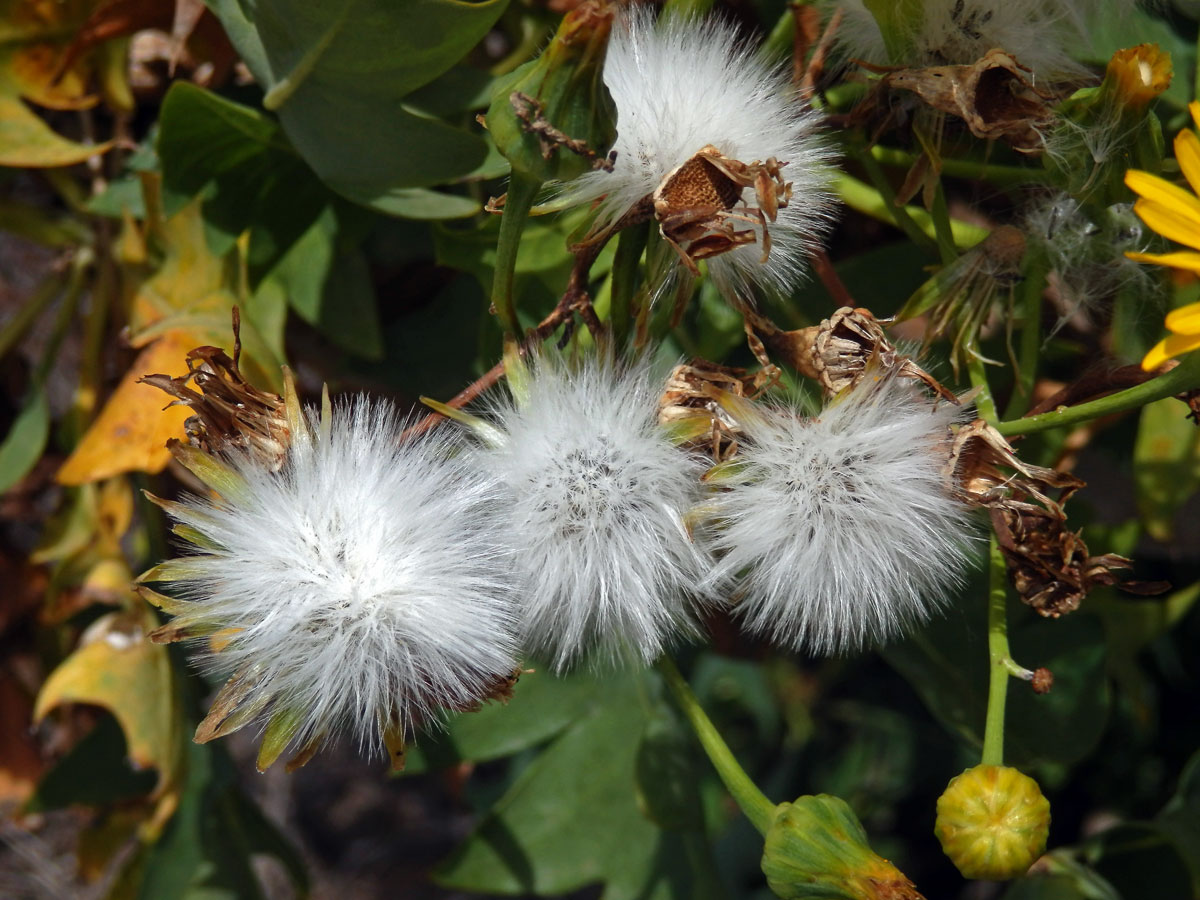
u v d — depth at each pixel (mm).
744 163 196
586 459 196
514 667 196
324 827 528
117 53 238
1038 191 211
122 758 258
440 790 539
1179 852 241
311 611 191
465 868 247
